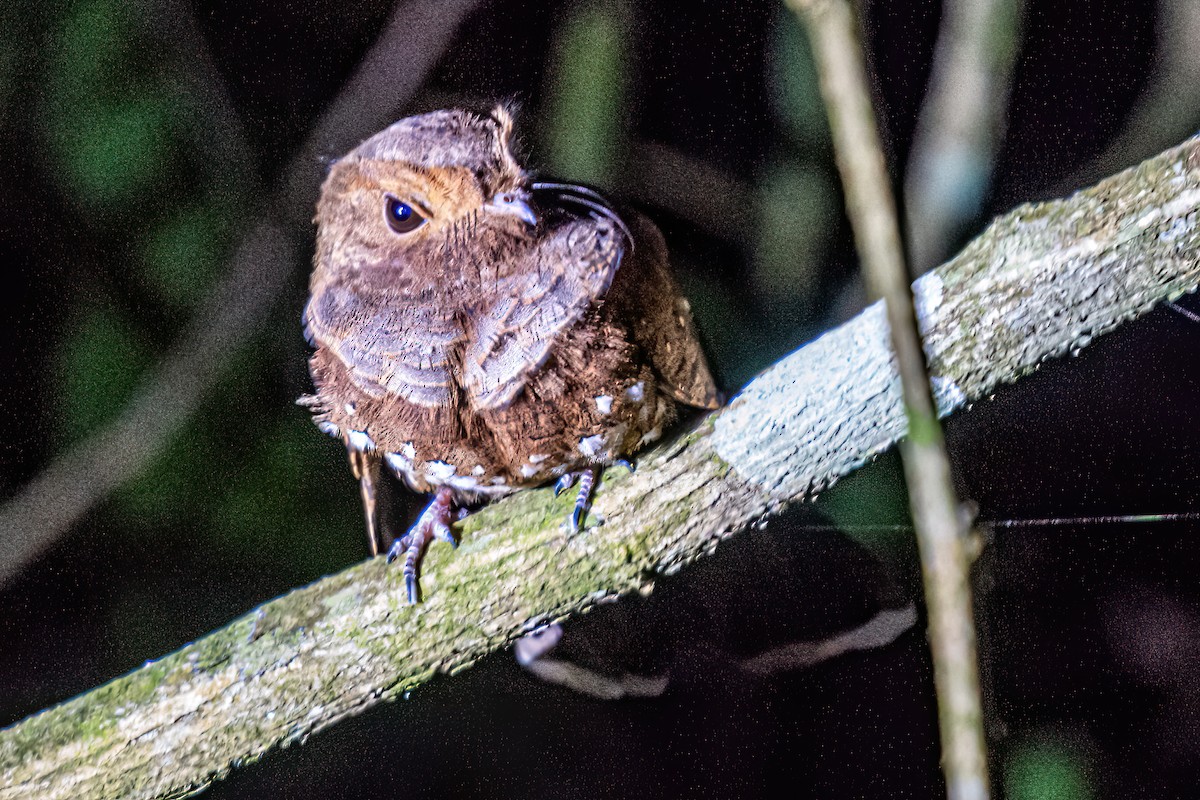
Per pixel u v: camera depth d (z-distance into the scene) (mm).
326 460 6566
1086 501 6590
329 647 6363
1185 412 6594
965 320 6309
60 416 6570
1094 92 6590
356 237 6410
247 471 6562
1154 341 6598
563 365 6395
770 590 6547
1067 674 6566
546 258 6395
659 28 6586
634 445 6418
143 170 6555
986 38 6363
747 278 6559
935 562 5402
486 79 6574
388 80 6574
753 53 6582
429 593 6363
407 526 6504
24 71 6551
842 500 6520
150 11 6555
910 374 5348
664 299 6430
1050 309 6309
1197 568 6574
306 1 6594
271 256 6566
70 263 6566
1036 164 6598
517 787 6562
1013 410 6602
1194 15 6500
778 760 6547
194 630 6574
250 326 6566
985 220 6398
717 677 6555
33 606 6574
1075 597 6578
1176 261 6305
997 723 6488
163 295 6562
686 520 6352
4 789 6355
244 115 6582
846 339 6332
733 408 6344
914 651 6535
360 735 6574
